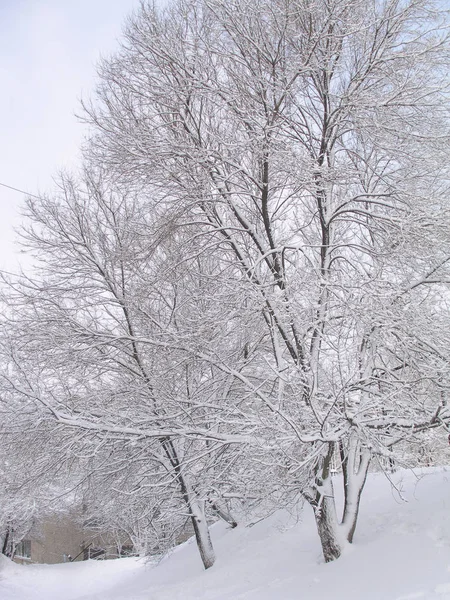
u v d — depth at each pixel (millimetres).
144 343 10250
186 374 10258
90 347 10242
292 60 7730
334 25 7613
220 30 8172
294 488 7324
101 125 9211
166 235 9062
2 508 10055
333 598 6109
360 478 8188
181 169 8492
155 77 8617
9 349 9305
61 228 11109
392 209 8516
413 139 7992
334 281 7832
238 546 11211
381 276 8023
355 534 8320
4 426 9305
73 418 8906
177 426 9203
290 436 6789
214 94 8250
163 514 9820
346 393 7203
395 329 7566
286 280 8234
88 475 10070
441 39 7695
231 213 9180
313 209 9359
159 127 8492
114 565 25719
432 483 9445
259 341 10234
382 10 7863
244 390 10297
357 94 7805
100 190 11266
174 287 10383
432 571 5957
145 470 10797
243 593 7715
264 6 7668
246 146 7875
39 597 20297
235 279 8531
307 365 7754
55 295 10906
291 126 8211
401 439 7547
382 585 6023
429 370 7543
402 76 7773
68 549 34656
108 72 9016
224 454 8719
